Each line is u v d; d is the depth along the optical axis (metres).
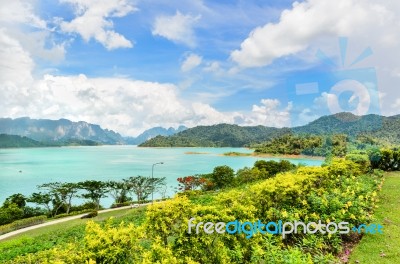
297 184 9.26
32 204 63.84
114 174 101.50
